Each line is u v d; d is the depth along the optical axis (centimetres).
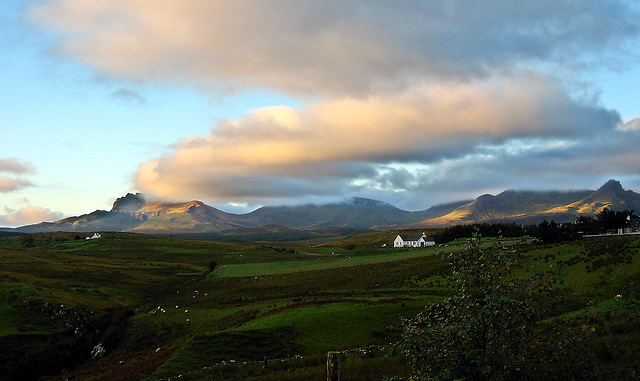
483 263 1295
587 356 1233
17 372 4434
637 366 1709
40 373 4609
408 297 5772
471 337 1248
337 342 4475
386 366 2645
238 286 9362
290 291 8038
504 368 1236
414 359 1292
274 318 5403
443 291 6253
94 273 11106
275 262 14650
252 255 18188
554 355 1209
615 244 6712
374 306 5316
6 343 4803
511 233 16388
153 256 18362
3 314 5619
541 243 9381
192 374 3694
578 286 5025
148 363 4759
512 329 1231
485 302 1255
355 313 5134
